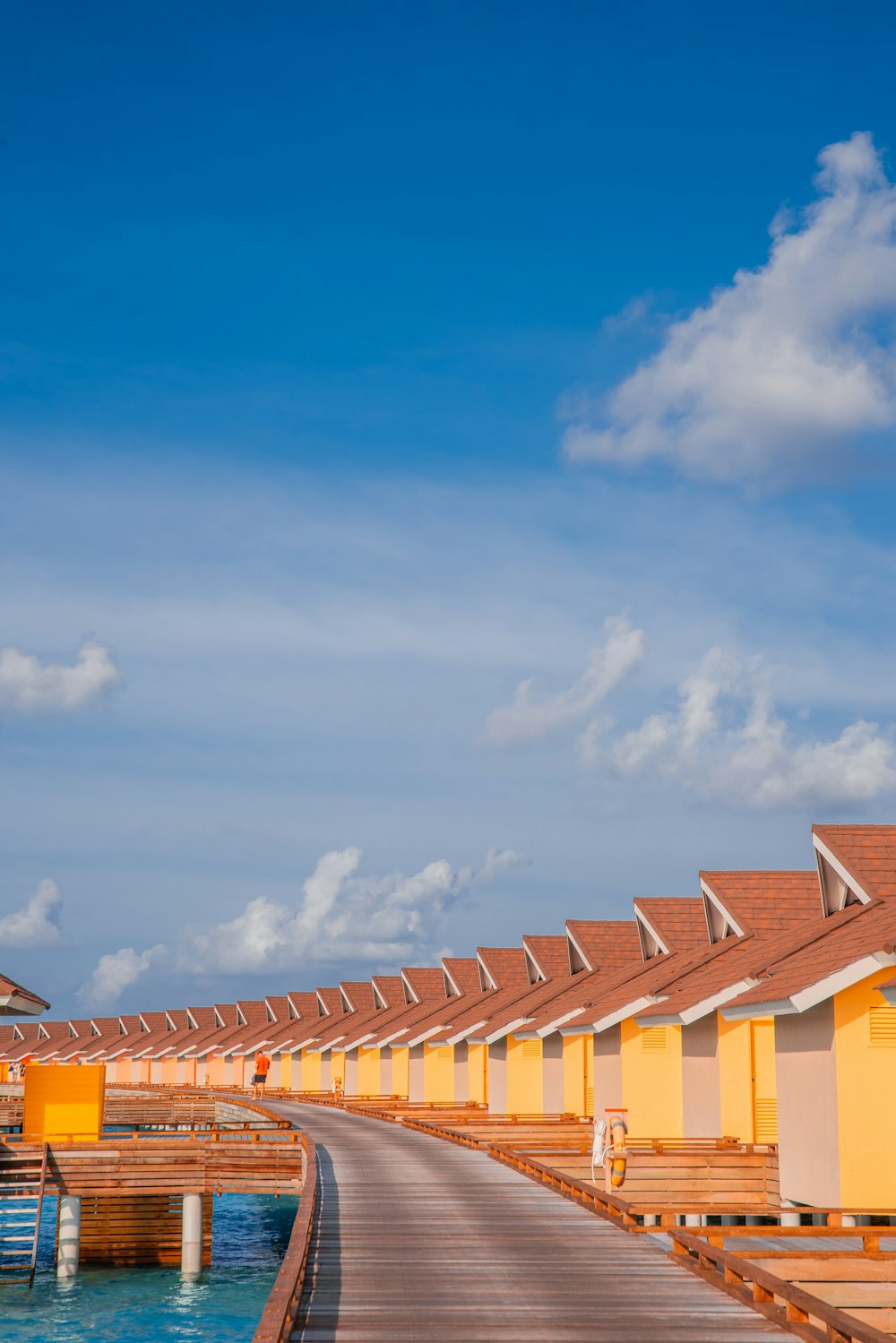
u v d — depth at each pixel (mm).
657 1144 25875
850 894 25641
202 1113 54562
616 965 41406
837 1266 15898
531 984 48188
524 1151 29641
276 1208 49375
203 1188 30656
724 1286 14383
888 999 18062
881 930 20656
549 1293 14367
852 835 25188
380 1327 12750
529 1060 42125
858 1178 20219
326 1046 66500
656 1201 24562
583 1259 16484
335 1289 14547
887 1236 17812
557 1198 22453
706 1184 24672
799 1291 12422
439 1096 54781
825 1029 21172
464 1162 29281
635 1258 16531
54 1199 51281
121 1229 33656
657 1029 31469
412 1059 57938
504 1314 13297
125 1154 30672
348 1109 53469
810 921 29453
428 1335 12422
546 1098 41000
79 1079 32188
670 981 30016
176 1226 33875
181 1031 97062
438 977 64812
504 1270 15680
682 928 36188
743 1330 12656
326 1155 31250
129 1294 29859
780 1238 20656
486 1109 48688
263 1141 30625
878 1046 20500
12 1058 110438
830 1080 20906
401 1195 22906
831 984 19703
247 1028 87625
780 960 24156
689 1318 13156
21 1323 26812
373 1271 15602
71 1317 27406
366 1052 66188
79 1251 32625
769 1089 27438
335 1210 20891
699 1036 30047
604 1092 34156
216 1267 33719
